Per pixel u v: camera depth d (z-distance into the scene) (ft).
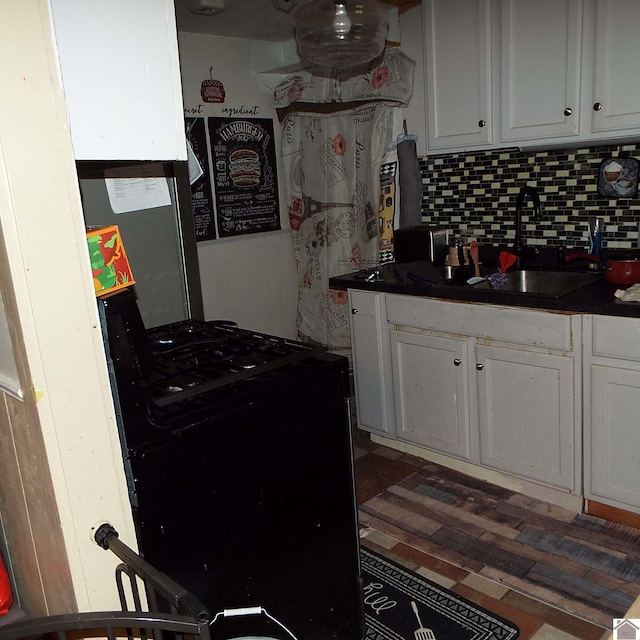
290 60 11.84
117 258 3.80
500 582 6.77
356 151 11.63
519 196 9.32
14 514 4.36
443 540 7.60
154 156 3.92
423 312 8.77
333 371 5.08
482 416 8.46
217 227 12.08
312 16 7.49
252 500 4.61
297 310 13.55
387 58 10.44
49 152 3.28
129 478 3.91
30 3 3.13
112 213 6.31
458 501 8.43
